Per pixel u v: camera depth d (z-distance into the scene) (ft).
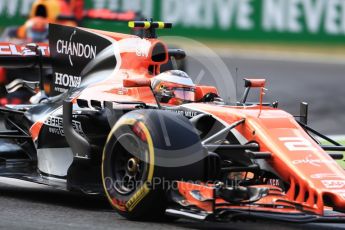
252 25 236.84
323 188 71.67
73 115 89.51
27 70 149.28
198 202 73.61
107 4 239.71
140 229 73.77
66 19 191.83
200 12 236.02
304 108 91.45
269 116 80.74
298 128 80.23
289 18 236.43
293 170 74.23
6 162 100.94
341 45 234.99
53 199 92.84
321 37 235.40
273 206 74.90
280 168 75.66
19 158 101.65
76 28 98.53
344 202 70.23
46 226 74.79
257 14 236.43
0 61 103.35
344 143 146.51
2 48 104.68
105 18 188.14
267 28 236.43
